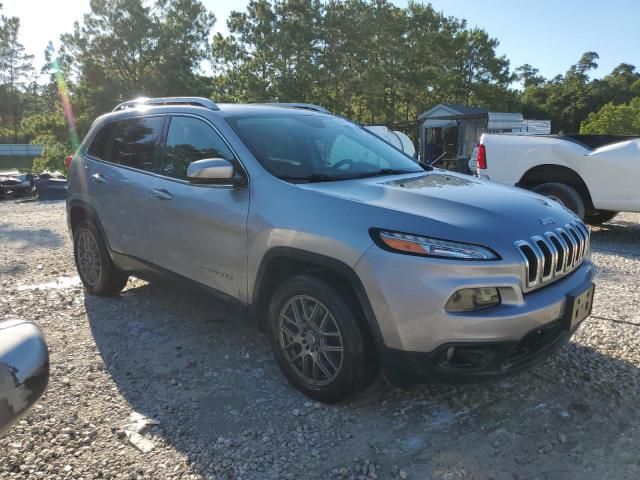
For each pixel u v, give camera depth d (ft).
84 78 122.11
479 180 12.69
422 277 8.70
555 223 10.24
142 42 127.03
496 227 9.26
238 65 119.34
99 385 11.32
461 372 8.95
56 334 14.05
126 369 12.06
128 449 9.15
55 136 118.11
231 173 11.03
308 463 8.73
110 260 15.98
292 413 10.18
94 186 15.89
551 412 10.12
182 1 128.36
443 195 10.30
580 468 8.55
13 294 17.49
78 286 18.39
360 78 121.80
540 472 8.48
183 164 13.12
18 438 9.41
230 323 14.70
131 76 129.39
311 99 118.52
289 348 10.80
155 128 14.33
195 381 11.50
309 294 10.14
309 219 10.05
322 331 10.13
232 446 9.18
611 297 16.63
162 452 9.05
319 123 14.03
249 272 11.19
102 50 124.06
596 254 22.82
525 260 8.99
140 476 8.46
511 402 10.50
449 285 8.59
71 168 17.25
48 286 18.47
